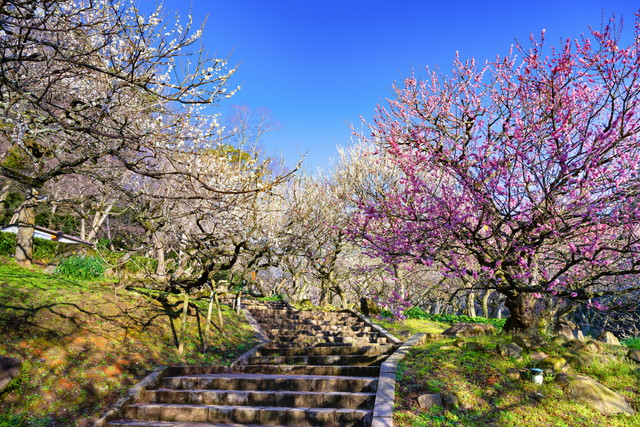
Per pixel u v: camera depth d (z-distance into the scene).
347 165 22.62
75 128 6.46
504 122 10.13
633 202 8.52
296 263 26.42
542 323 12.33
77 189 21.39
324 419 7.84
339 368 10.12
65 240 24.17
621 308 10.62
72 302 11.02
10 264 14.89
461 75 11.66
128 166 7.02
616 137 8.90
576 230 9.27
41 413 7.42
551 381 8.44
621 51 8.60
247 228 13.82
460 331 12.48
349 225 13.50
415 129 11.20
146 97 7.83
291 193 24.19
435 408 7.62
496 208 9.62
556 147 9.33
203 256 12.46
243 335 14.02
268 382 9.42
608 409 7.66
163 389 9.25
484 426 7.16
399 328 16.14
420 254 10.48
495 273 10.02
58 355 8.91
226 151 16.20
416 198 12.01
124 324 11.09
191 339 12.08
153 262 21.19
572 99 9.56
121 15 6.84
